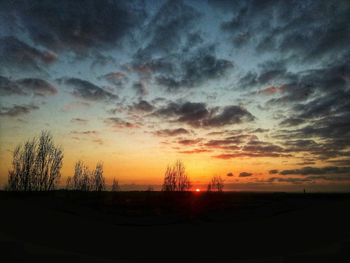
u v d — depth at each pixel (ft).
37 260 29.07
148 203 87.66
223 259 33.60
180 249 38.50
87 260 30.78
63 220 53.11
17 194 84.33
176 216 65.77
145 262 32.14
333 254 32.24
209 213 69.15
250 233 47.78
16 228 43.45
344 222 50.65
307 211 62.69
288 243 39.88
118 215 65.57
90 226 51.19
